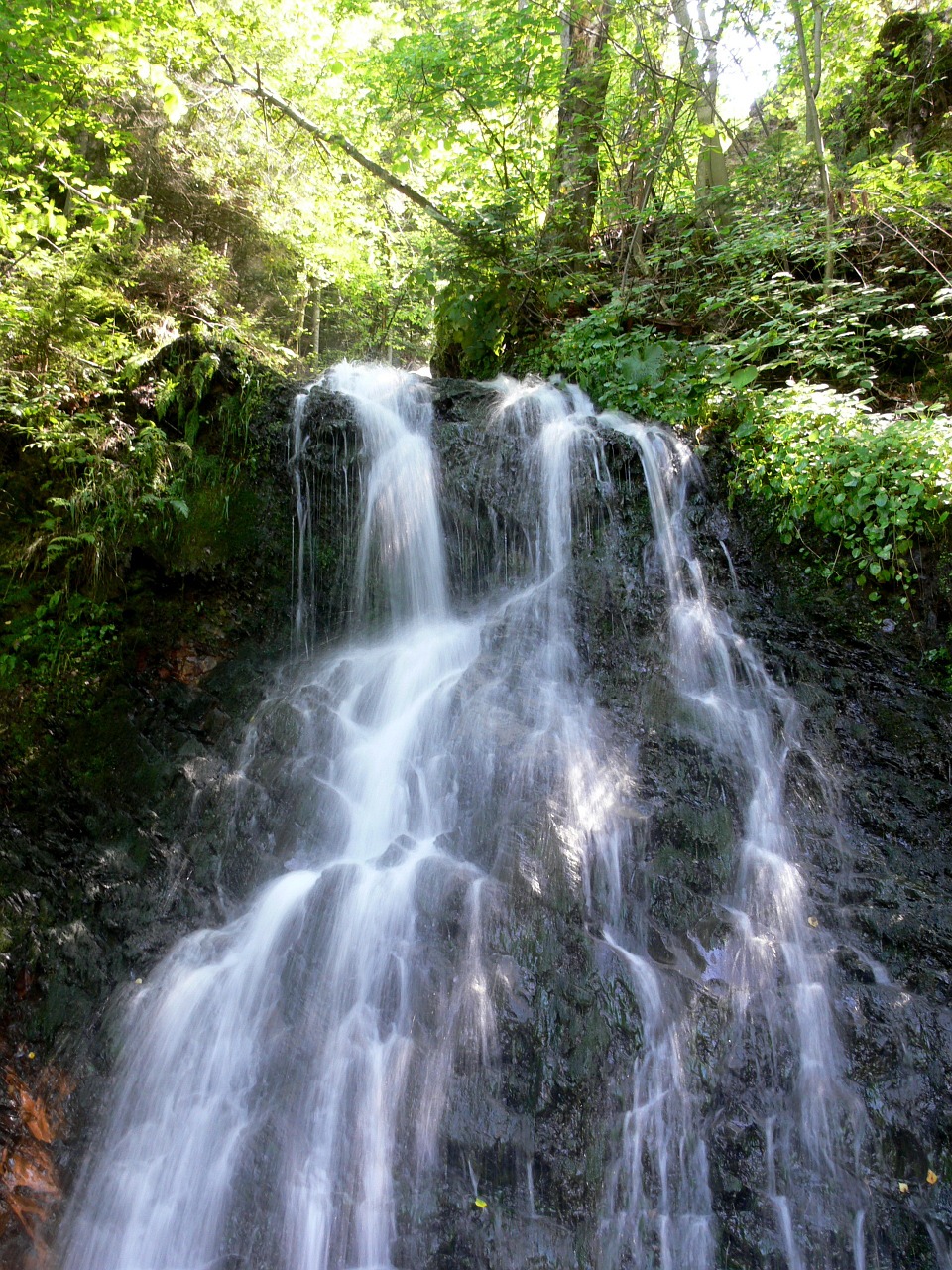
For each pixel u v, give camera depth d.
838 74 9.67
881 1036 3.43
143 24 7.96
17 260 6.91
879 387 6.49
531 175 8.74
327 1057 3.63
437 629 5.78
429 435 6.36
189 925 4.30
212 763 5.00
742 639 5.26
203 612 5.70
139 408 6.32
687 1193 3.20
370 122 10.49
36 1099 3.72
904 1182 3.14
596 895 3.91
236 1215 3.36
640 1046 3.44
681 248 7.75
